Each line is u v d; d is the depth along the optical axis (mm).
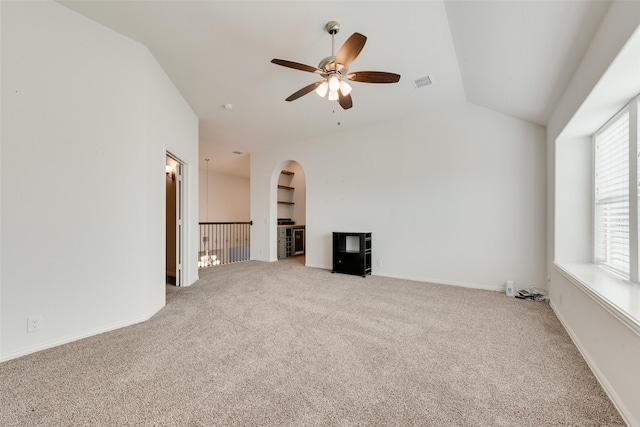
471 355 1958
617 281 1973
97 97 2338
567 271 2324
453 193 4020
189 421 1316
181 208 3994
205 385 1604
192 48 2697
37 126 2031
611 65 1562
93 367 1793
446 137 4070
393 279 4367
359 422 1312
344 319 2648
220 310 2910
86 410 1391
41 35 2055
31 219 2006
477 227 3844
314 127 4941
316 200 5473
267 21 2324
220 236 8609
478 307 2996
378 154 4711
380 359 1902
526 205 3549
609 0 1491
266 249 6246
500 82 2869
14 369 1764
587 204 2764
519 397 1499
